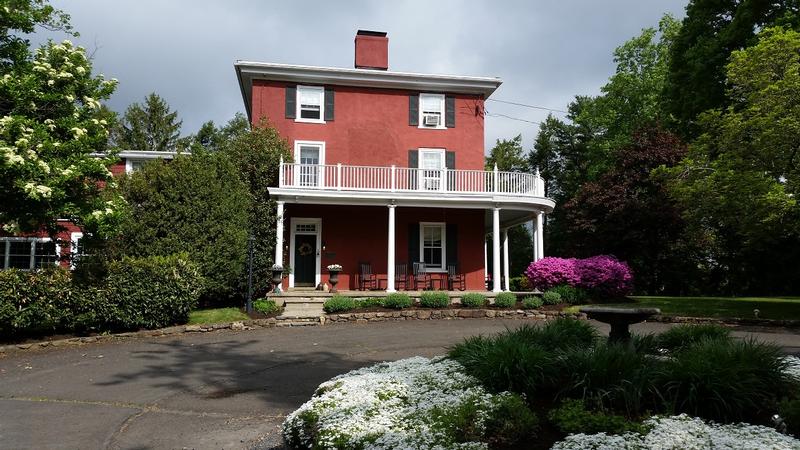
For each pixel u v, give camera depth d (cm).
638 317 701
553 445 432
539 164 4606
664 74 3189
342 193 1847
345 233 2066
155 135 4462
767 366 536
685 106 2394
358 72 2108
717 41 2198
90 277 1269
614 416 462
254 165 1920
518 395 515
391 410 504
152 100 4478
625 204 2419
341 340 1236
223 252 1543
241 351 1121
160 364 1000
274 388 822
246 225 1684
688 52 2339
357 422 466
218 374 916
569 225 2748
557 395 529
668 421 448
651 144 2544
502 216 2284
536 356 565
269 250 1834
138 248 1470
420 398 539
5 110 1227
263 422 655
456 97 2242
